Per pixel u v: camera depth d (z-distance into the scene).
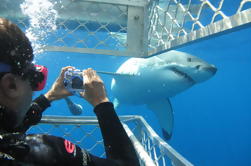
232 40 16.50
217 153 26.14
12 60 0.68
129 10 3.65
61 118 2.94
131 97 8.32
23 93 0.72
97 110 1.01
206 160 24.27
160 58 7.34
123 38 3.68
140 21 3.67
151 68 7.36
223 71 29.66
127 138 0.98
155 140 2.69
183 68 7.15
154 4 3.20
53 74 31.86
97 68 29.39
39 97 1.46
